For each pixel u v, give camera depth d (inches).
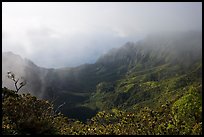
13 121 633.6
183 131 655.8
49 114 759.7
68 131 684.7
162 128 669.9
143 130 693.3
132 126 720.3
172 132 654.5
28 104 703.7
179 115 685.3
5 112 646.5
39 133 589.3
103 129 706.2
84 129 717.3
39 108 733.9
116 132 685.9
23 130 592.7
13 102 671.8
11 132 571.8
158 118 732.0
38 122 611.5
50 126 636.7
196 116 666.2
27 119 623.5
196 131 634.2
